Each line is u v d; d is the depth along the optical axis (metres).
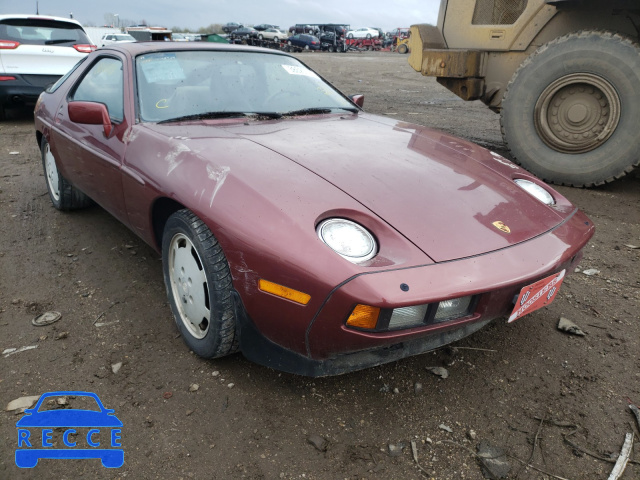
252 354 1.92
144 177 2.26
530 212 2.10
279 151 2.14
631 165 4.46
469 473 1.65
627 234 3.70
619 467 1.67
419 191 1.98
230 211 1.83
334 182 1.92
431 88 12.95
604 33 4.30
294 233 1.69
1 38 7.27
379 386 2.06
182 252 2.15
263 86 2.96
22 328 2.39
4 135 7.08
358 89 12.61
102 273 2.96
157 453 1.70
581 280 2.99
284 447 1.74
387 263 1.63
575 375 2.15
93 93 3.11
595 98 4.52
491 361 2.24
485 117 8.64
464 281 1.65
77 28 8.05
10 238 3.44
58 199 3.81
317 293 1.60
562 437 1.81
